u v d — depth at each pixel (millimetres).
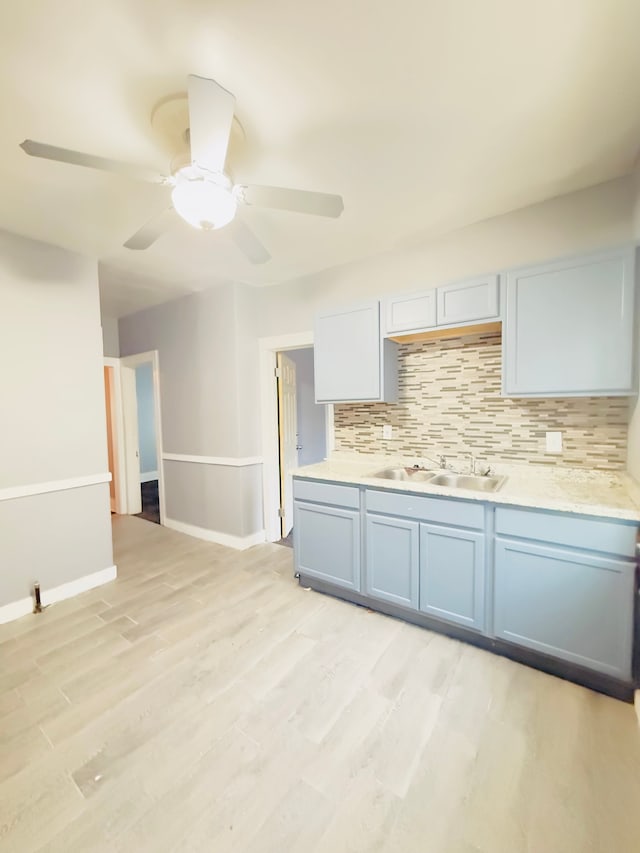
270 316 3605
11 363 2441
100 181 1886
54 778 1370
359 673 1880
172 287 3602
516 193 2121
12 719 1638
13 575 2453
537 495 1890
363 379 2697
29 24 1121
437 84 1377
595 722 1580
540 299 2020
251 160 1794
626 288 1820
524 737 1513
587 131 1641
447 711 1644
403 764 1405
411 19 1141
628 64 1296
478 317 2227
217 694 1758
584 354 1922
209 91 1077
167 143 1621
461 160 1827
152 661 1995
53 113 1453
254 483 3725
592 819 1214
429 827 1199
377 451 3033
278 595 2686
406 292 2492
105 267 3062
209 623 2342
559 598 1781
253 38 1185
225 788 1327
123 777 1372
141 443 7039
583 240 2113
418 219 2379
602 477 2139
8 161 1725
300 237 2588
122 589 2814
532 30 1178
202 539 3896
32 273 2521
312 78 1338
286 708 1670
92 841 1170
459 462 2637
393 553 2297
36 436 2557
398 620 2346
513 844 1148
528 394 2076
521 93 1425
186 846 1153
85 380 2801
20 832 1197
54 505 2646
